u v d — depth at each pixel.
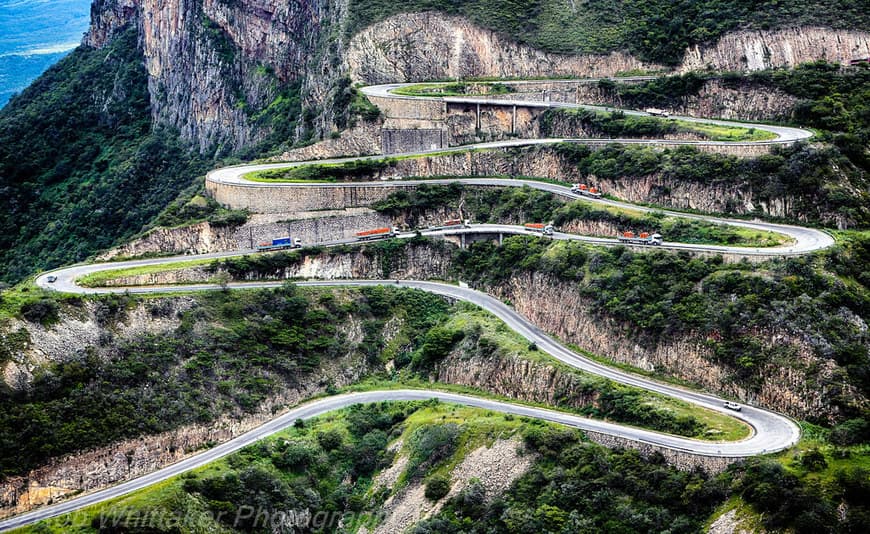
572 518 195.38
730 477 190.00
